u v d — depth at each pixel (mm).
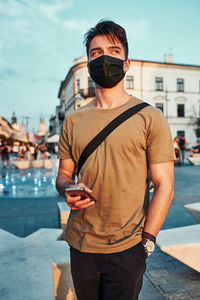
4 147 15750
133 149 1137
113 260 1101
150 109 1182
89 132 1220
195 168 13172
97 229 1163
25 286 1768
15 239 2580
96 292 1192
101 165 1154
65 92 46344
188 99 34188
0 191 7695
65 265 1987
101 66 1213
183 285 2432
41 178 10641
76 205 1058
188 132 34219
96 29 1305
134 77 32000
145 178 1182
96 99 1358
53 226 4281
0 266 2025
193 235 2424
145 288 2396
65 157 1418
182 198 6305
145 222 1119
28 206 5719
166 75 33219
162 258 3055
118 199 1133
